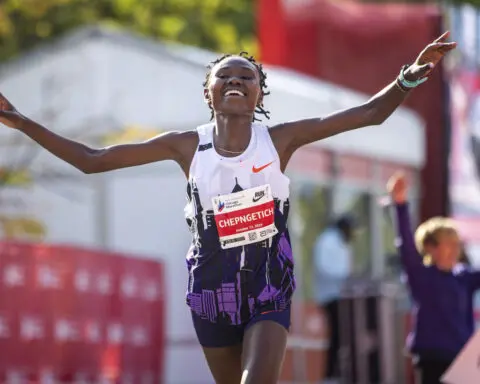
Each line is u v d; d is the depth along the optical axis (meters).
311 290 36.75
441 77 46.56
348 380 37.25
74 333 30.17
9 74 39.75
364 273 40.06
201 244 14.59
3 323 28.28
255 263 14.51
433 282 24.30
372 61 48.34
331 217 37.88
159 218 37.47
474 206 46.22
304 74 47.62
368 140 39.44
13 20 64.00
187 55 38.50
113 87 38.34
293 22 47.84
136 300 32.47
